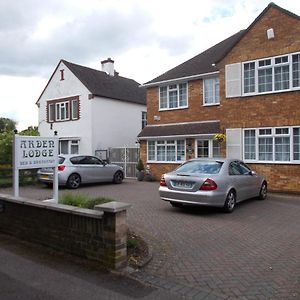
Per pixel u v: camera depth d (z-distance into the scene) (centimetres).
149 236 721
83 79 2609
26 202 650
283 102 1516
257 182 1206
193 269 528
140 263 539
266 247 651
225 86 1695
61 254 581
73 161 1645
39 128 2889
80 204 784
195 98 1975
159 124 2133
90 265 531
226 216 950
